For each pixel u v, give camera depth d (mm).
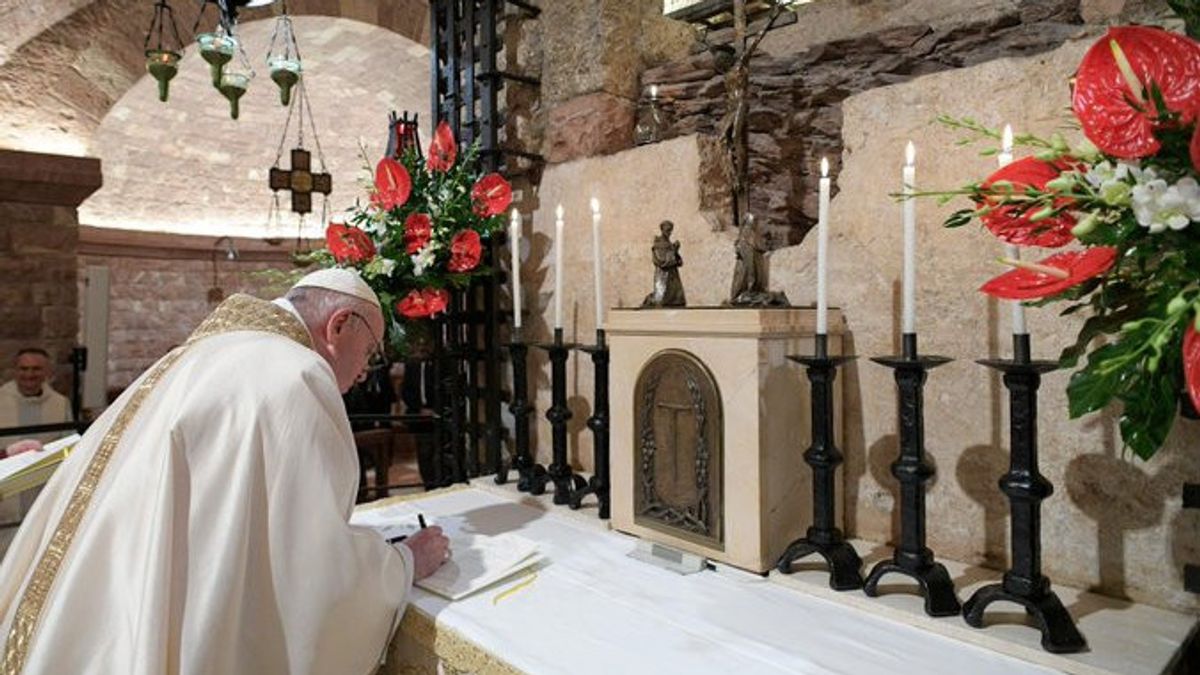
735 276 1453
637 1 2211
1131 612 1107
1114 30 781
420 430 2955
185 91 5527
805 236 1744
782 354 1347
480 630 1102
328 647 1106
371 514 1751
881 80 1830
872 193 1467
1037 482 1011
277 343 1247
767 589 1257
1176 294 724
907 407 1146
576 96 2170
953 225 947
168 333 6480
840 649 1029
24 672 981
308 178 3842
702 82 2086
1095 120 782
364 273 1805
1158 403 785
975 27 1695
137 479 1073
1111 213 786
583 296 2076
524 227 2281
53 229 4176
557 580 1313
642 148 1912
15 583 1186
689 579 1312
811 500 1421
